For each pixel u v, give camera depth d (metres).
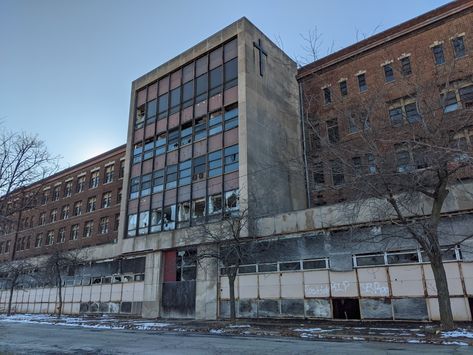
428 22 25.39
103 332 18.34
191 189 28.89
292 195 28.83
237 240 21.91
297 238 21.95
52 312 38.47
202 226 24.70
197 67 31.97
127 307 30.69
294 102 32.28
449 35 23.67
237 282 23.86
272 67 31.17
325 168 17.86
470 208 16.94
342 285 19.81
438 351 10.27
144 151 33.69
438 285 14.02
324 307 20.17
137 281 30.67
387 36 27.19
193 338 14.92
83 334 17.34
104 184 45.38
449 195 17.55
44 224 50.75
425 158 13.63
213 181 27.67
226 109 28.67
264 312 22.28
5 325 24.42
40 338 15.70
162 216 30.19
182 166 30.19
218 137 28.44
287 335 15.32
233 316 21.03
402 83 22.11
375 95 17.59
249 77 28.39
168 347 12.18
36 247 50.12
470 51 20.52
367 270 19.19
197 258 23.55
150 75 35.44
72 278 37.38
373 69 27.59
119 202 42.75
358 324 18.11
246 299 23.19
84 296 35.19
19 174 12.72
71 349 12.05
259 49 30.20
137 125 35.38
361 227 19.67
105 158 46.19
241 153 26.28
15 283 42.28
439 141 12.81
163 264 29.00
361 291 19.16
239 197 25.34
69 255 36.50
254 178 25.94
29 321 28.42
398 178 14.39
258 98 28.61
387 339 12.97
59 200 50.34
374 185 14.85
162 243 29.02
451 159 12.91
